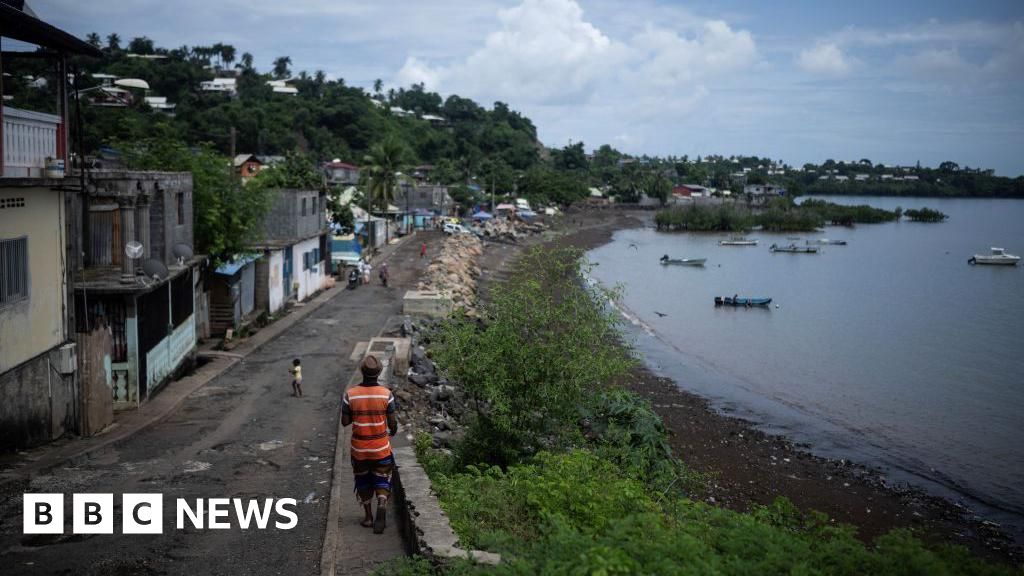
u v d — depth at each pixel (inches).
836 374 1326.3
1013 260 3284.9
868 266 3186.5
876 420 1057.5
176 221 802.8
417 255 2335.1
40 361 505.7
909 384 1263.5
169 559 325.4
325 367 841.5
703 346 1549.0
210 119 4613.7
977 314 2001.7
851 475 834.2
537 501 352.2
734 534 298.8
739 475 816.3
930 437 983.6
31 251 497.0
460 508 349.4
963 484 818.8
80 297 625.0
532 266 610.5
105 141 987.9
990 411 1109.7
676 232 4845.0
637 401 834.8
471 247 2768.2
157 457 498.9
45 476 446.9
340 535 345.7
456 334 551.2
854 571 258.2
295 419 617.6
